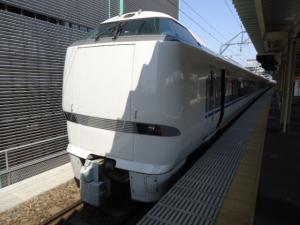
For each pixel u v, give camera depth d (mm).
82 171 3988
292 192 3900
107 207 4289
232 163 4746
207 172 4293
